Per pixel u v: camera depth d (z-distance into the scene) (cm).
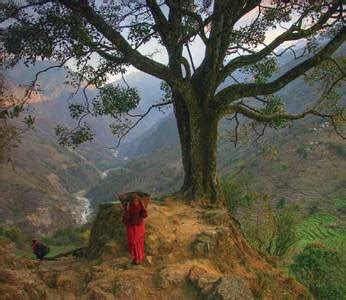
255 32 1414
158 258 1097
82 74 1370
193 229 1211
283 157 11031
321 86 1636
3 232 5100
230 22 1310
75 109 1424
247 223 1994
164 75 1283
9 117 1069
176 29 1321
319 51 1305
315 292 1923
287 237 2006
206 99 1402
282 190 9138
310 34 1301
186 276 994
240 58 1394
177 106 1460
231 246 1199
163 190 16700
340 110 1570
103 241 1199
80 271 1091
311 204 7969
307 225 6406
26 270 1027
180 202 1391
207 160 1413
